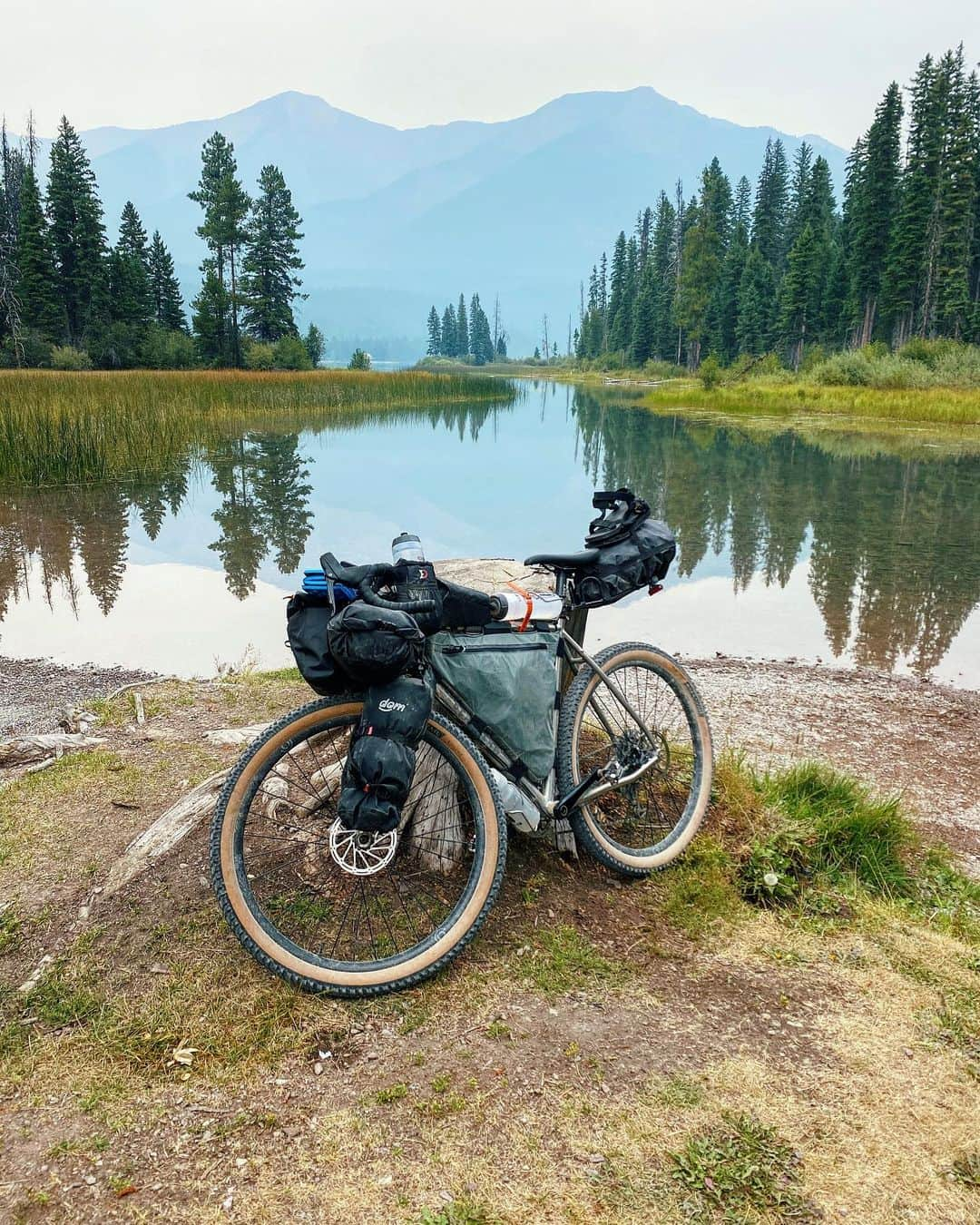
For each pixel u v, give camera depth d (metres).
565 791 3.10
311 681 2.56
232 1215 1.87
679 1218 1.88
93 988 2.51
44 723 5.63
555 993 2.60
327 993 2.52
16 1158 1.99
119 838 3.29
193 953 2.65
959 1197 1.95
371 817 2.43
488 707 2.88
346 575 2.52
